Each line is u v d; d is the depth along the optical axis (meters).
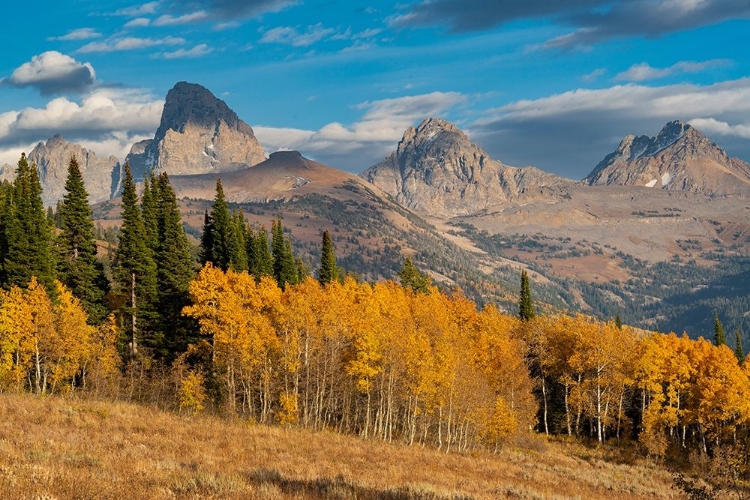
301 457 32.97
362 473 30.42
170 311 67.00
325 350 56.50
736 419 70.81
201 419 45.25
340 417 67.44
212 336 61.47
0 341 51.25
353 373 55.84
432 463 42.19
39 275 59.31
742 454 38.75
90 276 68.00
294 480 23.05
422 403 64.31
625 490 46.88
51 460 21.27
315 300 59.31
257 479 22.61
